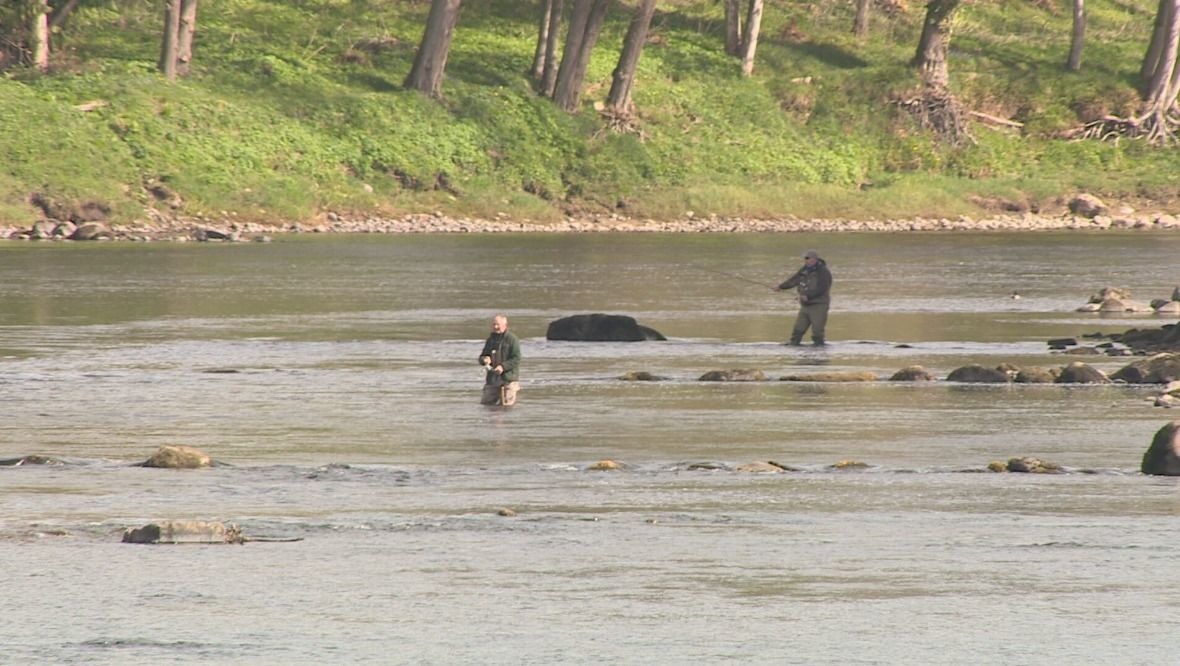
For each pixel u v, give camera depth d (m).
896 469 54.25
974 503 47.25
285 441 61.19
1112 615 33.12
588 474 53.22
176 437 62.12
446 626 32.34
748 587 35.84
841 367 88.25
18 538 41.72
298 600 34.62
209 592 35.41
